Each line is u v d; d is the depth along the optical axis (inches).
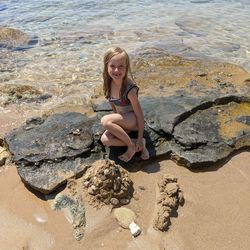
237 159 77.4
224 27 171.6
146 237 60.5
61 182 69.5
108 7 210.5
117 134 72.8
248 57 136.6
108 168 67.6
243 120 86.5
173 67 120.8
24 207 67.1
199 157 75.0
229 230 61.8
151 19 185.9
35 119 87.7
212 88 101.7
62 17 190.5
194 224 62.8
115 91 74.0
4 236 61.7
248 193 69.1
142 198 67.2
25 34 158.7
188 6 211.0
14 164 77.7
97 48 146.6
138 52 137.4
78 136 79.2
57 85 116.4
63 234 61.5
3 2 222.4
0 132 90.8
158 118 83.4
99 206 65.3
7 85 114.0
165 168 74.7
